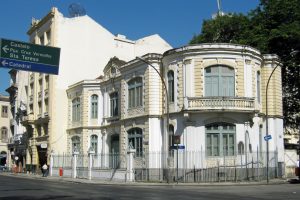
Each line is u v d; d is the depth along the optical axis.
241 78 34.12
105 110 47.38
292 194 22.12
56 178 43.25
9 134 74.25
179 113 34.78
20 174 54.25
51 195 21.50
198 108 32.97
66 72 55.06
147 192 23.59
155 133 37.12
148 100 37.56
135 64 39.75
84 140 49.12
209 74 34.25
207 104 33.00
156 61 37.66
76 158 44.69
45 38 57.50
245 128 33.69
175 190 25.50
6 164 75.44
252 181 32.47
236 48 34.16
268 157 33.09
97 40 57.69
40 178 44.12
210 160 33.28
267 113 34.28
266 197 20.25
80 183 35.72
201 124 33.62
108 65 47.28
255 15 44.88
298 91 44.53
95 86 49.31
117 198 19.61
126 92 41.62
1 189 25.94
